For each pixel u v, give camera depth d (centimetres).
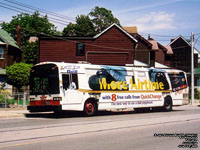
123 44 3844
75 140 984
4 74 3962
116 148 860
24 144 904
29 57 5038
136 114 2148
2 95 2280
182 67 5719
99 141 970
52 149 831
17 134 1102
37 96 1819
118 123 1490
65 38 3819
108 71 2041
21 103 2350
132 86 2178
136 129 1270
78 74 1864
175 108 3066
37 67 1850
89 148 852
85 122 1533
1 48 4162
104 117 1861
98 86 1961
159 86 2386
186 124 1473
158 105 2366
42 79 1820
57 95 1745
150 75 2328
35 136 1058
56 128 1278
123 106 2103
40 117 1852
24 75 3331
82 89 1869
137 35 4175
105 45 3838
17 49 4734
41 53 3803
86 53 3812
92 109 1925
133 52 3850
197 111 2506
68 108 1781
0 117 1789
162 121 1600
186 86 2622
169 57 5519
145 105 2259
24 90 3525
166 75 2459
